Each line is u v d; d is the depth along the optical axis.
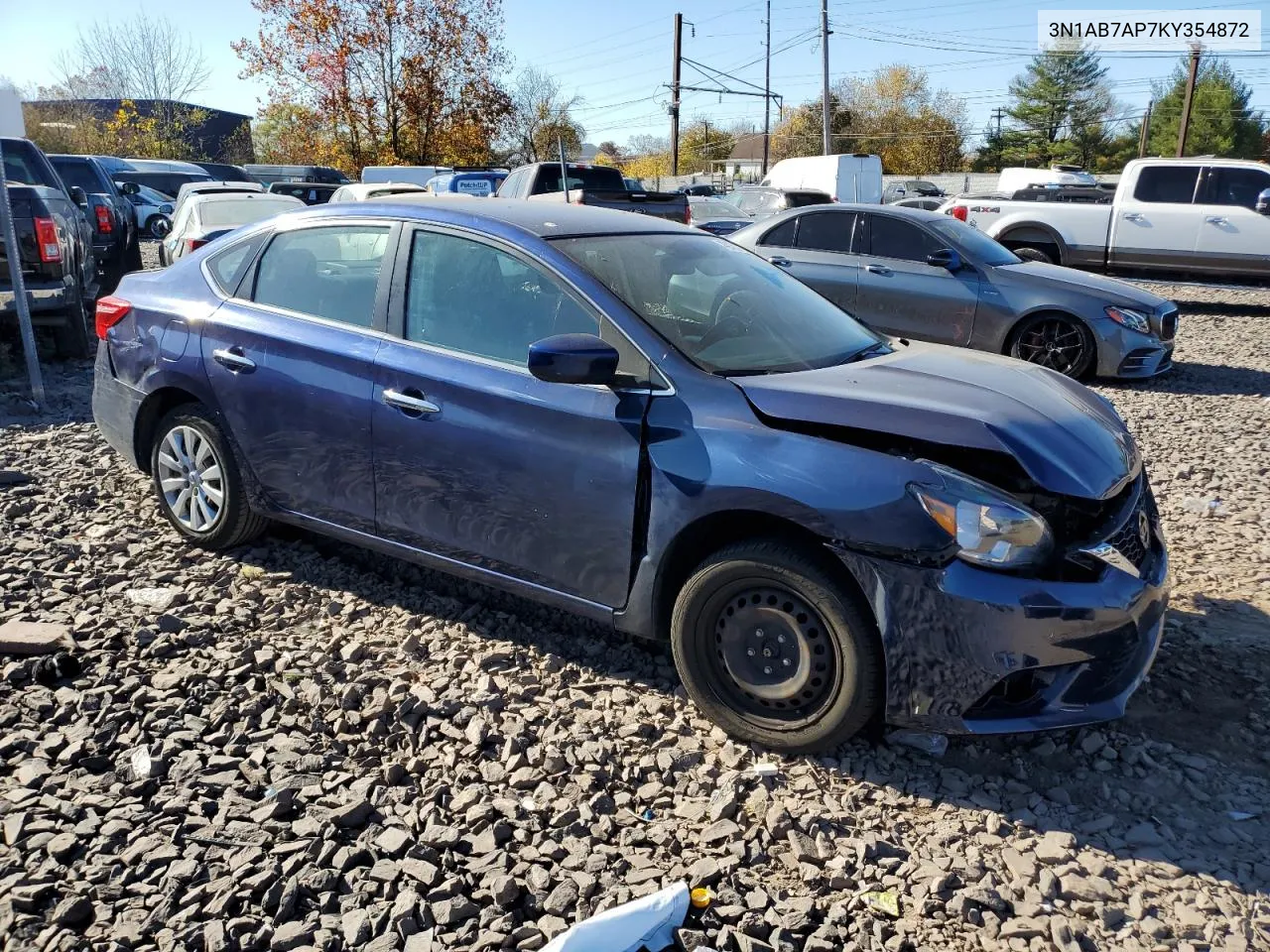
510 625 4.02
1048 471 3.03
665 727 3.35
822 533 2.98
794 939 2.47
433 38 36.69
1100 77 73.69
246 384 4.22
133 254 13.95
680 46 49.12
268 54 36.59
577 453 3.40
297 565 4.51
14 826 2.71
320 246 4.21
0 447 6.28
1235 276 13.81
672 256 3.98
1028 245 14.98
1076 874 2.72
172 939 2.38
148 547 4.64
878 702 3.08
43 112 43.69
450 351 3.74
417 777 3.05
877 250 9.84
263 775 2.99
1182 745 3.34
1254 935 2.52
